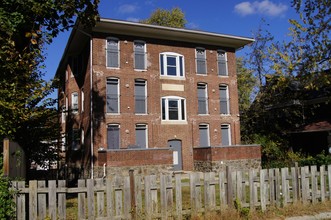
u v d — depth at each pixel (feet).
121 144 75.82
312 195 30.14
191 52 86.74
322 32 57.93
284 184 29.17
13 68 32.37
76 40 80.69
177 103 83.61
